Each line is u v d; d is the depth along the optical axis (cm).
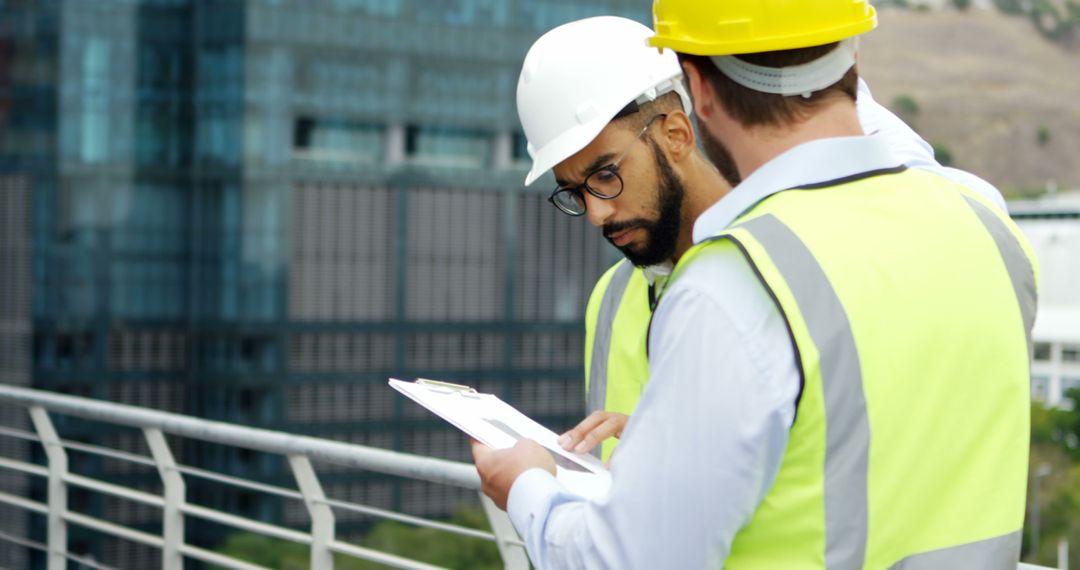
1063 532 7631
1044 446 8206
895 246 124
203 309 6662
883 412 119
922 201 129
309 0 6625
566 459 148
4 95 6550
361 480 6931
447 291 7069
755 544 123
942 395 122
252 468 6781
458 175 7038
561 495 134
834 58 128
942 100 17838
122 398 6600
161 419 335
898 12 19000
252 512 6812
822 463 119
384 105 6844
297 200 6669
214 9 6544
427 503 7031
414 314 6981
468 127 7038
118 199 6544
